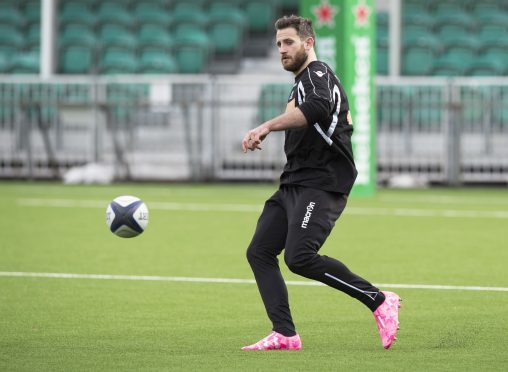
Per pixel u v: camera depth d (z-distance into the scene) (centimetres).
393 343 1666
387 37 6812
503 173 5766
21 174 5922
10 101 5847
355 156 4844
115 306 2038
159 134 5806
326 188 1597
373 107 4803
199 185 5653
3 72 6481
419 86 5697
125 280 2388
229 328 1811
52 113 5862
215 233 3375
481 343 1664
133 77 5775
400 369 1451
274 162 5750
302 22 1603
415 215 4022
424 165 5750
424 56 6525
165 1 7150
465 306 2055
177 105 5766
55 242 3098
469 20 7012
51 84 5838
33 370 1447
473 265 2659
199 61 6556
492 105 5709
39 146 5891
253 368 1457
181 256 2811
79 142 5853
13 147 5903
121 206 1741
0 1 7162
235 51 6781
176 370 1444
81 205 4334
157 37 6756
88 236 3259
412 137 5738
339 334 1761
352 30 4628
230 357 1543
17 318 1898
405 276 2466
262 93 5700
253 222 3725
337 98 1582
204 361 1510
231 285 2320
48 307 2022
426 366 1473
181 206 4341
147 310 1994
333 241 3170
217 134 5766
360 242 3147
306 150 1599
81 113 5816
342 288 1602
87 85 5812
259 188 5453
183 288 2277
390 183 5731
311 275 1595
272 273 1628
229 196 4881
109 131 5816
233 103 5716
